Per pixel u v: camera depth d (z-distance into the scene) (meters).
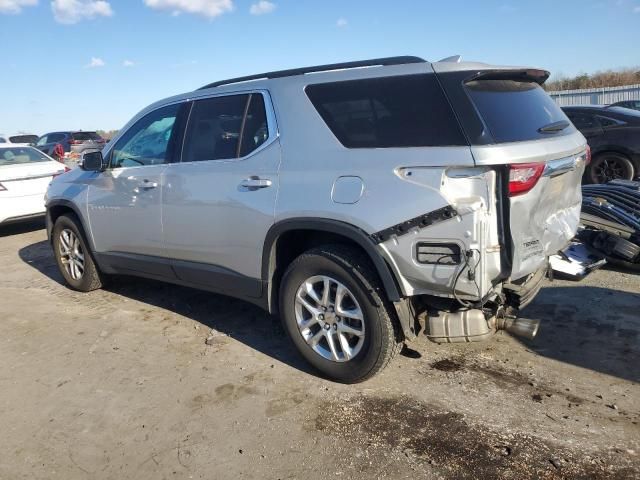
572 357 3.77
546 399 3.28
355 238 3.17
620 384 3.41
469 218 2.86
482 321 3.17
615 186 6.23
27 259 7.40
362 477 2.70
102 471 2.86
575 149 3.33
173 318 4.89
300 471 2.78
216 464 2.87
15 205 8.45
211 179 3.98
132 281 6.01
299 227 3.43
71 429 3.24
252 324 4.66
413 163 3.02
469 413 3.17
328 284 3.46
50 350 4.33
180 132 4.36
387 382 3.57
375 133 3.23
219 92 4.13
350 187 3.21
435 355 3.90
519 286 3.35
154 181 4.43
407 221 3.00
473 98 3.04
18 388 3.75
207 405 3.43
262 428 3.15
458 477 2.66
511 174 2.85
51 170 8.94
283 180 3.53
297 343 3.68
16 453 3.04
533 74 3.46
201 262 4.21
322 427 3.12
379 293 3.25
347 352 3.45
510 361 3.77
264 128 3.76
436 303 3.24
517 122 3.08
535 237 3.11
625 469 2.64
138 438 3.12
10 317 5.09
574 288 5.02
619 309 4.50
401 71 3.25
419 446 2.91
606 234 5.43
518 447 2.85
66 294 5.70
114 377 3.84
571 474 2.63
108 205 4.94
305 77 3.65
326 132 3.42
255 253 3.75
